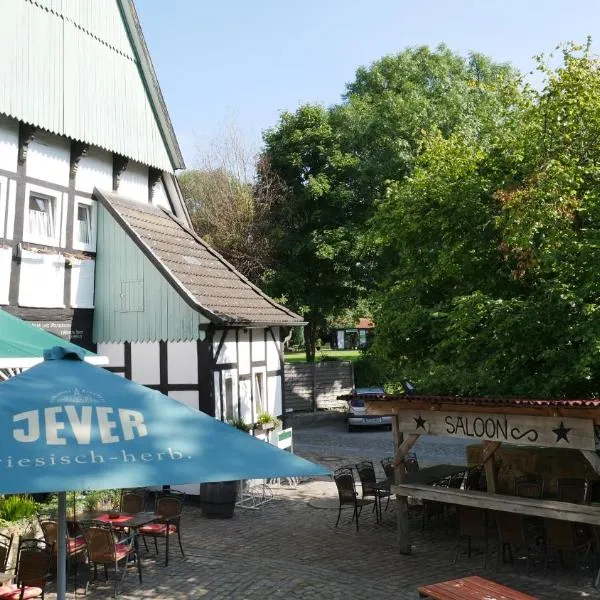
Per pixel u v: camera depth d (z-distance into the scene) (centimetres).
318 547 1136
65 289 1513
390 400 1099
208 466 434
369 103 3297
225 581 959
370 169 2958
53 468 397
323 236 3020
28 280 1400
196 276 1677
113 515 1030
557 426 912
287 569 1013
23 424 428
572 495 1009
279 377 1919
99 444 428
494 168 1283
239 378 1680
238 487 1467
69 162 1538
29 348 1067
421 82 3200
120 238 1602
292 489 1627
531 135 1256
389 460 1386
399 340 1419
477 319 1100
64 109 1501
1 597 779
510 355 1138
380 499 1377
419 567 1018
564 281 1098
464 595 692
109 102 1661
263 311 1786
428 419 1070
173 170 1927
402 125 2808
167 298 1552
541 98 1271
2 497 1033
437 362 1310
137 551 984
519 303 1089
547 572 981
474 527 1033
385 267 2839
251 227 3262
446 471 1312
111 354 1612
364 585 937
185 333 1532
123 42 1736
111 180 1695
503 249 1154
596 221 1149
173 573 998
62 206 1511
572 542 949
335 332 6700
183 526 1295
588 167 1146
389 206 1439
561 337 1084
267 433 1734
